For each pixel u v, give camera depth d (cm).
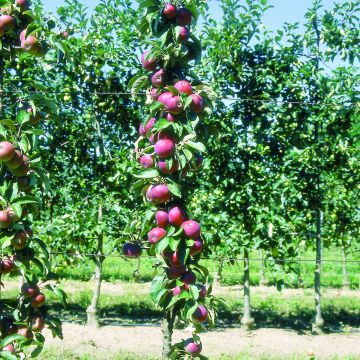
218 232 519
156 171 253
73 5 541
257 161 543
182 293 246
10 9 239
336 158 546
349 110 530
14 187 230
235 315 637
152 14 261
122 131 563
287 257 517
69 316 607
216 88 533
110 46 541
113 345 468
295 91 540
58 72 534
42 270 247
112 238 527
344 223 570
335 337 528
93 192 551
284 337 520
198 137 271
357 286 920
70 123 553
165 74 263
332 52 540
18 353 238
